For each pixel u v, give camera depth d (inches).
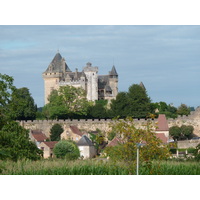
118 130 2370.8
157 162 2416.3
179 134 6820.9
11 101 3331.7
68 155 5310.0
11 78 3336.6
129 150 2304.4
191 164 2568.9
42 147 6190.9
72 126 7165.4
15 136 3105.3
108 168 2317.9
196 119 7022.6
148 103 7854.3
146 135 2317.9
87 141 5905.5
